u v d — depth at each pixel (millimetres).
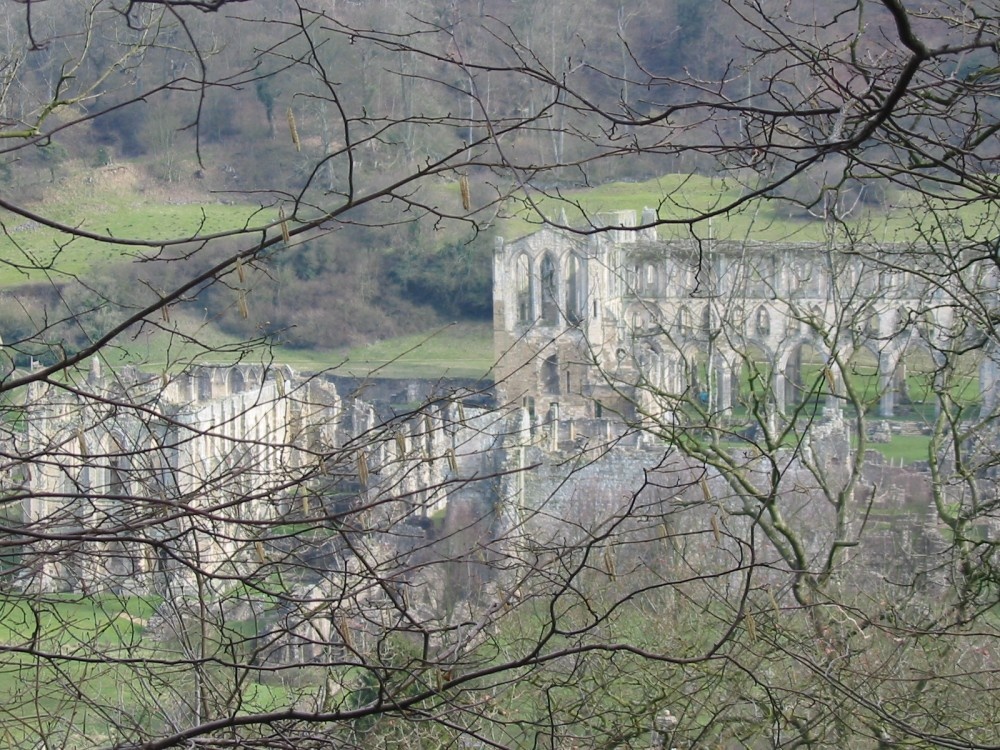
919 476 155750
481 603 73750
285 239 34906
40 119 47938
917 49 28531
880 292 84812
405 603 43688
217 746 40531
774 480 55375
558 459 168000
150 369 176250
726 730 67375
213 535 38875
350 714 38094
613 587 81688
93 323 164375
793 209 163000
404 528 152500
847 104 35750
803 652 60688
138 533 47844
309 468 46938
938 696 66562
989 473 124438
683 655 63594
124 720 57969
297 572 60531
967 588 64125
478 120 37125
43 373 35812
